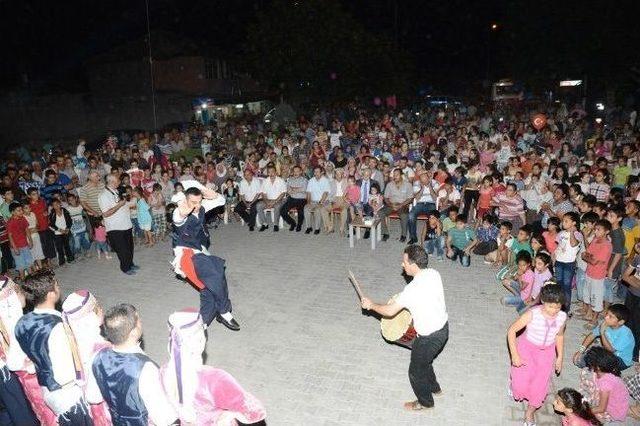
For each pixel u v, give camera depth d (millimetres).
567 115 21422
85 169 13016
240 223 12258
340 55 26844
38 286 3693
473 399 5152
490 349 6066
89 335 3600
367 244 10305
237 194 12492
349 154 15609
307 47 26219
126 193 10102
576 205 8648
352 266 9023
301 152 15641
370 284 8180
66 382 3564
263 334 6617
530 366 4566
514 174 11250
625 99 21047
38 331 3580
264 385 5492
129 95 32844
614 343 5234
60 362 3533
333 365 5844
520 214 9477
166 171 11898
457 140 15344
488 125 19859
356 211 10719
